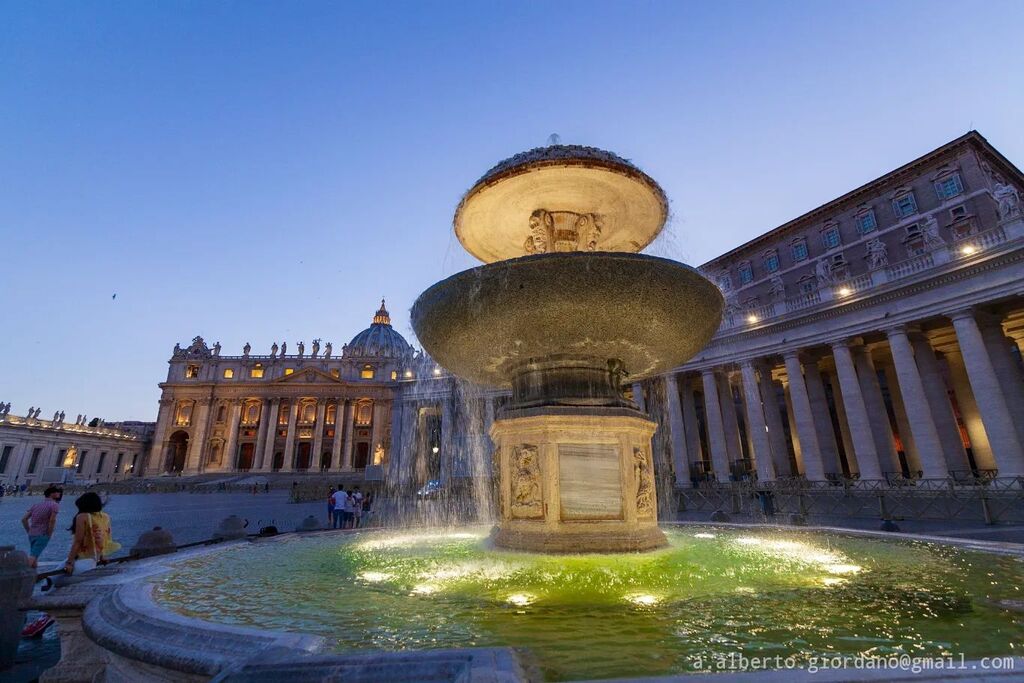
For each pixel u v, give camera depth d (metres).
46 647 5.89
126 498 43.25
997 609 3.58
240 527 8.89
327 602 3.97
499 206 7.14
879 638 3.00
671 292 5.37
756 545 6.62
